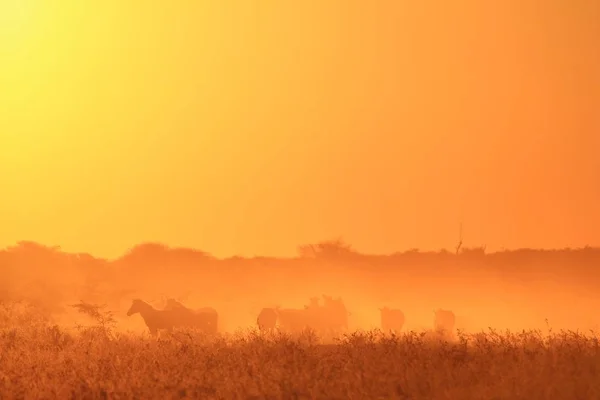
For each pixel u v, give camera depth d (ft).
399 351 241.55
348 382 201.36
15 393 212.23
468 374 208.54
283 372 214.90
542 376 193.77
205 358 247.09
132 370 229.25
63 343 313.73
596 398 177.88
